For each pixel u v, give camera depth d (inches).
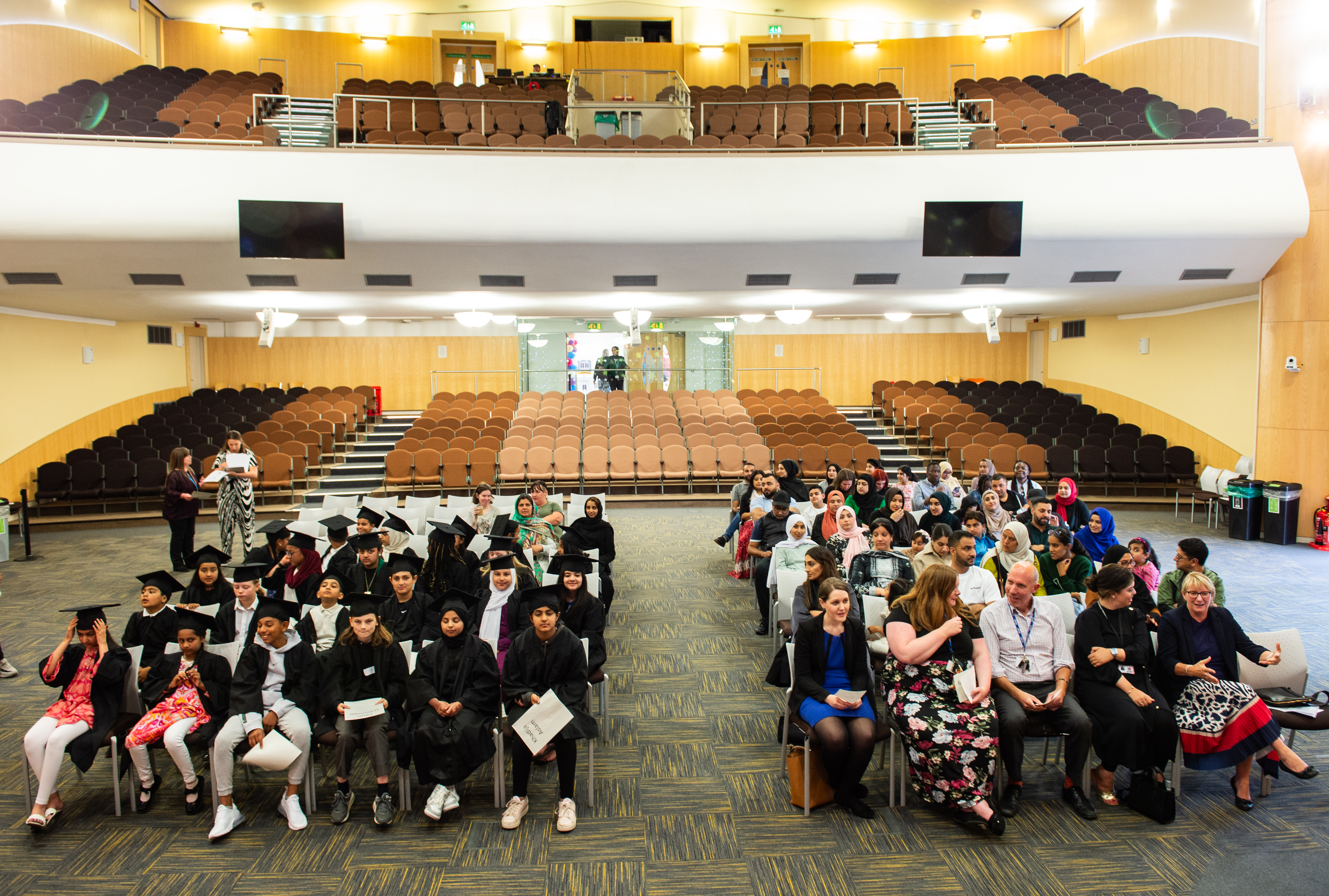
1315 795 162.7
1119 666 159.6
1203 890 132.3
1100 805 160.7
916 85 772.0
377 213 380.5
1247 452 490.0
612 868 140.5
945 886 134.3
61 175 357.7
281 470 518.0
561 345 702.5
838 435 573.0
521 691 158.6
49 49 583.8
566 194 392.5
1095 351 658.8
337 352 749.9
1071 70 753.0
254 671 158.6
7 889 134.9
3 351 475.2
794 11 762.8
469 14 759.7
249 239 370.3
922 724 152.5
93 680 161.3
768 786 169.0
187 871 140.0
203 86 626.5
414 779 174.2
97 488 496.4
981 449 537.6
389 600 198.1
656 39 783.1
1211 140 396.8
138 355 624.7
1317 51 391.2
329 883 136.5
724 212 396.2
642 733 195.2
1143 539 213.0
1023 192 395.2
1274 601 298.8
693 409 635.5
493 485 530.0
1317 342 402.0
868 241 400.8
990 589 196.9
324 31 744.3
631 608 299.9
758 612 295.0
